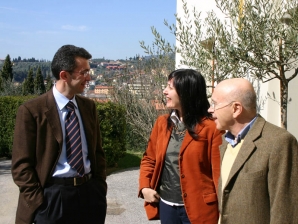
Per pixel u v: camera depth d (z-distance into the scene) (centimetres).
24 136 311
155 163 335
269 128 230
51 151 314
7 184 800
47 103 319
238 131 242
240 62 487
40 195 312
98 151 362
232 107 238
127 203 638
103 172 360
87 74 326
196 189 299
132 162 992
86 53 326
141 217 566
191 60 591
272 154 219
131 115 1039
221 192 247
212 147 298
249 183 223
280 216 213
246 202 223
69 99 327
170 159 313
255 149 226
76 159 322
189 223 306
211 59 517
